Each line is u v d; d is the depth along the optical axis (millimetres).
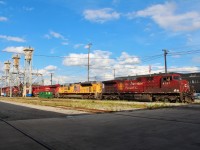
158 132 13109
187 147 9930
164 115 20672
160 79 45438
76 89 70688
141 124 15953
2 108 33375
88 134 13039
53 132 13820
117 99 55375
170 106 30875
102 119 19172
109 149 9914
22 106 37531
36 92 99938
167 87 44031
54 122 17922
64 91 76438
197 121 16781
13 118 21016
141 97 48438
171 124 15625
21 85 114875
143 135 12430
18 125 16750
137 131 13539
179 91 42156
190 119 17828
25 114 24328
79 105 36188
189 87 43375
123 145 10492
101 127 15211
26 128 15391
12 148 10312
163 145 10328
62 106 35062
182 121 16844
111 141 11297
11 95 113312
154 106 31250
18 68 123375
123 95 53344
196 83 77125
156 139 11461
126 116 20734
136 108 29297
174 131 13281
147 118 18969
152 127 14703
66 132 13742
